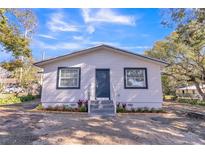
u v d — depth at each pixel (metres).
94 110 10.45
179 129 7.45
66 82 12.04
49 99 11.77
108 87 12.07
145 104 11.96
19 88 26.61
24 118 8.54
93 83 12.06
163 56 22.25
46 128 6.87
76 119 8.71
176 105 17.84
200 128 7.71
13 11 16.45
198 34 12.70
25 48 15.82
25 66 24.59
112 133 6.41
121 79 12.18
